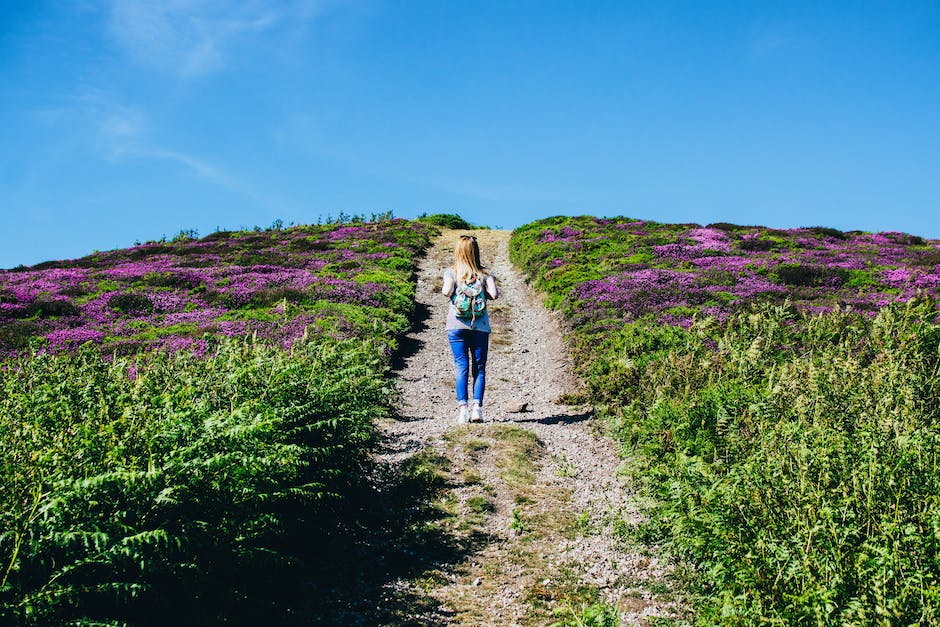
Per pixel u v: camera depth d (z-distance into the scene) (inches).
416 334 773.9
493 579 217.2
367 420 324.8
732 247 1144.8
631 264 993.5
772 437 205.6
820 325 377.1
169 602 163.3
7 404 200.2
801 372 287.4
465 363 401.4
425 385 550.6
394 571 221.5
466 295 395.9
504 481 307.9
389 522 261.6
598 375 468.1
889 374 253.3
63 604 137.9
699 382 362.3
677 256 1068.5
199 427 179.6
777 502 169.5
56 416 189.5
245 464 175.2
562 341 684.1
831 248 1165.7
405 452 344.8
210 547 172.7
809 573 138.6
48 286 969.5
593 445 369.4
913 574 129.0
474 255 404.8
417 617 191.5
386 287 916.6
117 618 150.9
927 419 223.9
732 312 670.5
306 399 254.2
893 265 951.0
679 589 205.0
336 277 1017.5
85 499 144.9
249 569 194.9
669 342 484.4
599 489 301.7
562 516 269.6
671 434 293.0
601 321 662.5
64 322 753.6
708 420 291.1
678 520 198.7
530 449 350.0
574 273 929.5
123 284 987.3
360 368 348.2
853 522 149.0
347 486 275.1
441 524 261.0
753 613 139.9
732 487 178.4
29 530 135.3
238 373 230.2
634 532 242.8
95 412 192.1
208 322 725.9
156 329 692.1
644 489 271.6
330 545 238.1
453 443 354.6
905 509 150.0
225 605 177.8
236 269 1072.8
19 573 134.0
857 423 211.8
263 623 180.7
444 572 221.9
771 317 410.3
